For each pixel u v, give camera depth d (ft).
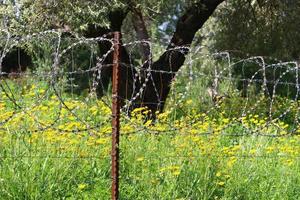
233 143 25.05
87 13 33.32
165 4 36.83
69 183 18.03
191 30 38.88
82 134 20.42
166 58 37.83
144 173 19.08
